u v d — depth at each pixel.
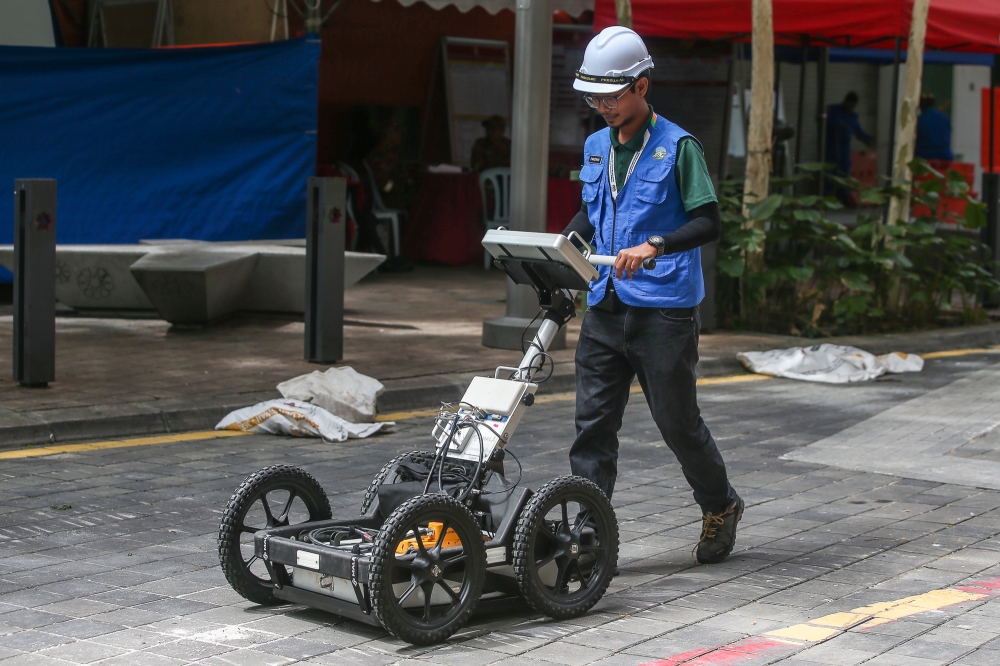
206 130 21.50
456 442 7.38
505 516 7.08
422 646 6.73
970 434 13.30
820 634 6.92
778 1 21.45
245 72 21.59
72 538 9.02
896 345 20.03
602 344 7.91
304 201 22.27
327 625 7.13
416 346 17.80
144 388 14.16
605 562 7.38
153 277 17.97
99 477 10.90
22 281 13.81
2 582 7.95
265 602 7.46
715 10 21.77
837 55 30.17
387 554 6.44
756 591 7.88
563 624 7.18
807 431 13.65
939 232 24.59
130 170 21.11
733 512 8.46
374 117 29.83
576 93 28.66
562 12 28.58
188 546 8.87
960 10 22.41
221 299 18.70
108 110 20.84
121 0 24.88
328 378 13.70
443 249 28.33
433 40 30.09
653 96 26.11
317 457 11.96
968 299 23.75
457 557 6.77
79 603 7.54
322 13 27.69
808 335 20.42
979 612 7.36
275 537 7.04
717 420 14.25
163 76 21.11
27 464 11.30
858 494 10.74
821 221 20.45
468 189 28.39
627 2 21.06
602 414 7.97
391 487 7.41
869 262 21.11
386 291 24.02
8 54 20.09
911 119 21.75
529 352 7.55
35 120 20.41
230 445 12.40
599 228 7.90
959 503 10.41
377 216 26.94
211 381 14.75
